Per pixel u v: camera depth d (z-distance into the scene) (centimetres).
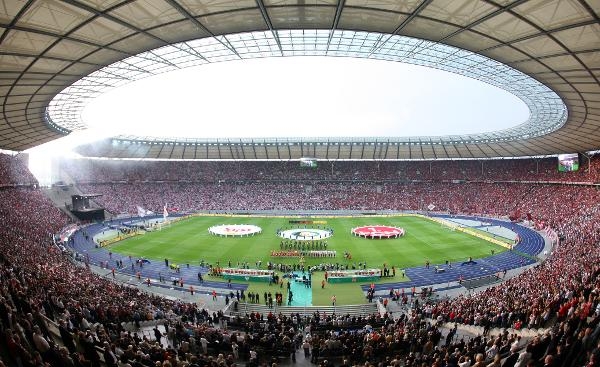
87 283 3431
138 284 4638
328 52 4053
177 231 7844
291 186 12056
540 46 2827
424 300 4041
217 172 12344
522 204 9519
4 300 1647
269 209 10994
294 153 11306
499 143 9362
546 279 3331
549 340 1511
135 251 6216
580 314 1700
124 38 2798
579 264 3416
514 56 3195
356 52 4056
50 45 2673
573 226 6550
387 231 7512
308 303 4081
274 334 2489
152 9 2330
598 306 1708
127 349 1697
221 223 8806
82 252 6147
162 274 5050
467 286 4541
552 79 3728
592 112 4881
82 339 1496
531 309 2452
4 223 5709
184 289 4494
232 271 4888
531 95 4988
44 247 4981
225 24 2748
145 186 11669
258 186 12069
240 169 12419
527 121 6881
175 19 2544
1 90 3616
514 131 8156
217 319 3203
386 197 11388
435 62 4250
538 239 6888
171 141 10825
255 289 4509
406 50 3888
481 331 2581
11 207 7219
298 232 7606
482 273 5006
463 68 4341
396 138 10650
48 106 4853
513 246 6369
